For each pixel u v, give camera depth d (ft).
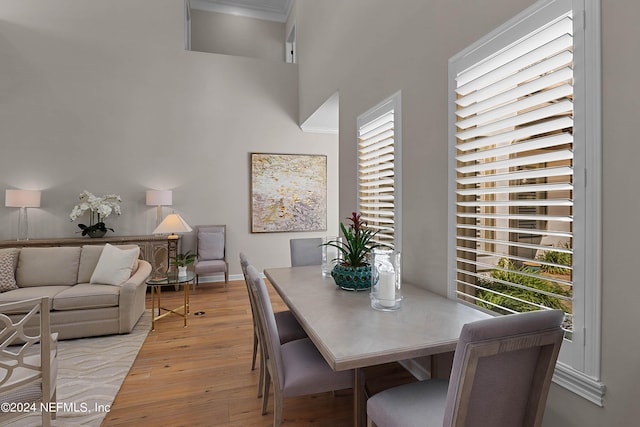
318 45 15.79
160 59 17.89
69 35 16.78
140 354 9.53
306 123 18.80
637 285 3.86
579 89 4.42
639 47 3.84
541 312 3.53
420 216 8.01
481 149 6.72
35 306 5.37
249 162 19.15
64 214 16.57
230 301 14.87
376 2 10.04
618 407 4.05
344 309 6.07
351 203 12.00
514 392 3.69
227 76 18.84
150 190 17.49
